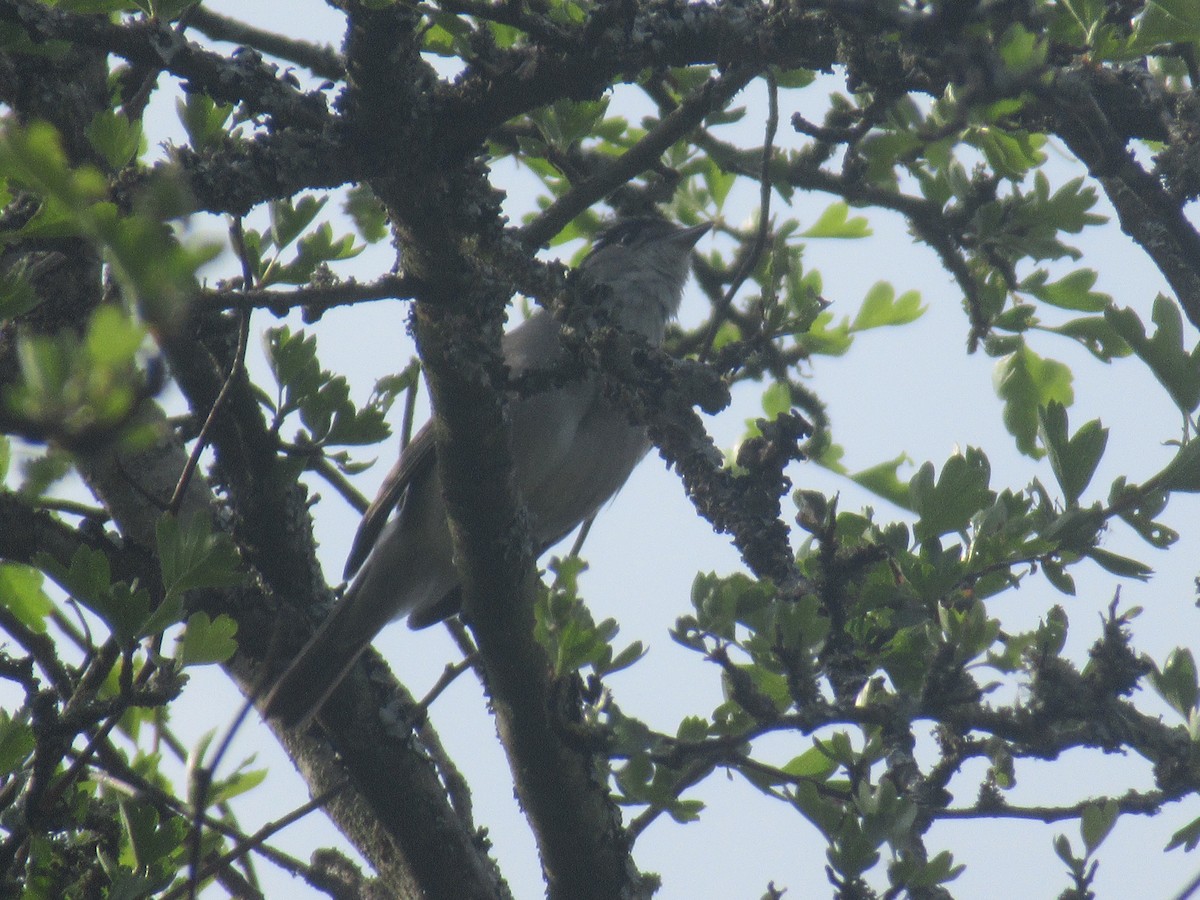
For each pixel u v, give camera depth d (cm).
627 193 992
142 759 793
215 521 773
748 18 562
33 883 647
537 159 967
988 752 646
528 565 697
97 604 579
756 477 638
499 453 671
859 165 848
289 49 899
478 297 621
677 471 649
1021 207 824
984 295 862
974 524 654
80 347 263
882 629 650
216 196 525
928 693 612
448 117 559
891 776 651
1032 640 640
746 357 839
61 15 511
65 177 264
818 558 626
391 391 747
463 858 773
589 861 715
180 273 252
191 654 597
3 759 638
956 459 663
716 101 809
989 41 395
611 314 645
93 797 733
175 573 578
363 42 520
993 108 429
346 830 820
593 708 650
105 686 750
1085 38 499
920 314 916
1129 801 627
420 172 566
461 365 632
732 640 652
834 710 612
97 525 738
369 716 770
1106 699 623
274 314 563
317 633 780
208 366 735
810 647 638
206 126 663
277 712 770
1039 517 645
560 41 545
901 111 417
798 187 870
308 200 678
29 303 434
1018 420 855
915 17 399
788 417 641
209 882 678
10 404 264
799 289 834
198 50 532
